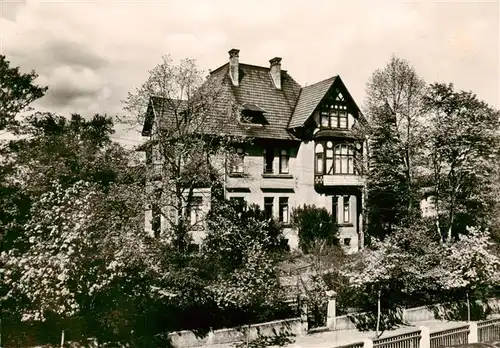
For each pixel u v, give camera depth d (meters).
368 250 19.02
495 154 23.78
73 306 10.89
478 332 14.52
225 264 15.93
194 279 13.99
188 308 14.42
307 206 27.88
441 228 26.06
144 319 13.71
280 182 28.45
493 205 25.28
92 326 12.88
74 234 11.11
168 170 19.28
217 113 21.61
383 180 26.75
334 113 29.59
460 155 23.52
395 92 26.03
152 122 20.42
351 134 28.55
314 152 28.73
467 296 18.16
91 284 11.45
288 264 23.25
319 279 17.39
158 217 19.23
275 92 30.72
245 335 14.87
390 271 15.86
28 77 17.70
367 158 27.30
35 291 10.84
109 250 11.72
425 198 27.42
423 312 18.23
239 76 29.86
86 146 22.30
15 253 11.75
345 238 28.78
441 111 24.75
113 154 22.95
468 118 23.30
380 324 17.20
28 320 11.64
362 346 12.15
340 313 17.02
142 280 12.91
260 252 15.52
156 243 14.41
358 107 29.88
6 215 14.21
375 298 17.41
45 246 11.37
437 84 24.88
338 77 29.03
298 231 27.28
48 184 16.59
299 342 15.04
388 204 28.42
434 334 13.41
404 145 25.19
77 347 12.54
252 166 27.53
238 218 20.89
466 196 25.19
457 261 17.81
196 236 24.03
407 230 19.64
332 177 28.19
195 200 21.02
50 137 21.36
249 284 14.42
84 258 11.31
